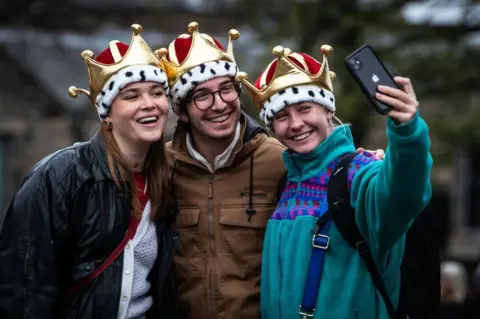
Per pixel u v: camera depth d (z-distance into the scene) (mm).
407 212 3523
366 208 3668
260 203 4371
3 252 3922
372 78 3502
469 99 10656
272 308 3947
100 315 3961
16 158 13750
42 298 3881
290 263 3896
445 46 9492
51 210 3916
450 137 10180
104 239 3967
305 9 8883
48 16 13742
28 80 13711
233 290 4277
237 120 4363
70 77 13688
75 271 3984
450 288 7516
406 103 3396
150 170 4156
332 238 3828
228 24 13656
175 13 11727
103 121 4066
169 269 4145
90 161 4020
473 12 9273
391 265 3830
